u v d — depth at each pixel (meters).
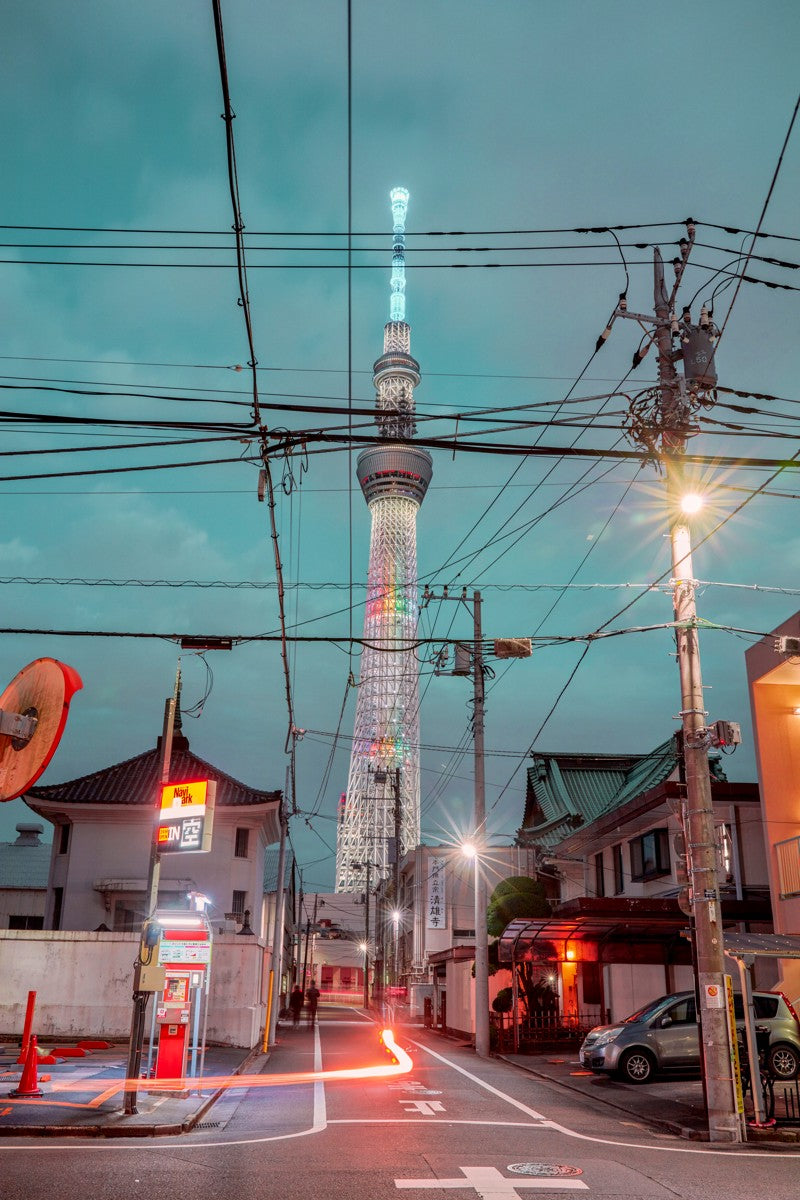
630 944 29.31
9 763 11.27
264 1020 31.92
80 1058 22.11
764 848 28.69
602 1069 20.72
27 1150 11.55
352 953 119.00
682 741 16.50
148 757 39.94
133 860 36.72
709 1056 14.27
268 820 39.16
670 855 31.12
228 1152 11.65
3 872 48.03
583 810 43.28
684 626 15.78
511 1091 19.28
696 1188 9.95
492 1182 9.88
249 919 36.69
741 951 15.50
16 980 26.80
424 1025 47.47
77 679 11.43
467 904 54.47
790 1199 9.50
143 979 14.62
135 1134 12.95
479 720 30.55
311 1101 16.95
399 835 49.12
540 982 34.19
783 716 22.84
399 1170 10.48
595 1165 11.14
